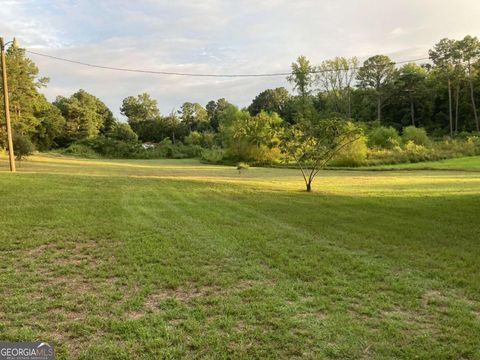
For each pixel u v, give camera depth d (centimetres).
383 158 4594
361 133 1752
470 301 475
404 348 356
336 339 370
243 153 5016
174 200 1297
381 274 562
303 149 1733
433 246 726
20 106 4472
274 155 4662
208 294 482
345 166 4281
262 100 10112
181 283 516
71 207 1067
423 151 4822
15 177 1681
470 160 4425
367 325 403
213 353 343
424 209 1165
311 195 1523
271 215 1050
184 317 413
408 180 2503
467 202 1296
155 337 367
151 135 10381
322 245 727
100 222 889
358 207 1209
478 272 575
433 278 551
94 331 378
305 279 541
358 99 8212
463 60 7556
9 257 620
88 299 454
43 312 418
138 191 1493
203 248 688
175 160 6206
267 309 435
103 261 606
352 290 499
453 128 7700
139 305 441
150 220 932
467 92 7612
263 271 571
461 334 386
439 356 343
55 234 764
